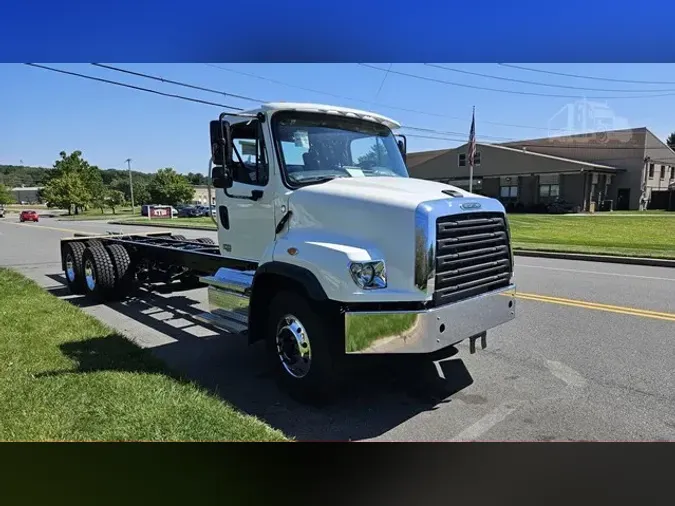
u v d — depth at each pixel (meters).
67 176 59.88
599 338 5.62
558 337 5.67
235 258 5.08
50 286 9.54
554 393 4.15
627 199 44.75
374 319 3.56
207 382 4.40
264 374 4.61
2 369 4.26
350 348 3.59
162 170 68.12
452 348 4.93
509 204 43.62
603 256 12.55
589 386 4.29
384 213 3.65
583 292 8.23
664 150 48.22
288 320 4.08
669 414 3.76
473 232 3.90
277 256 4.12
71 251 8.56
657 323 6.22
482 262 4.00
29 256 14.77
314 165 4.58
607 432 3.49
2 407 3.53
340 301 3.62
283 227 4.38
